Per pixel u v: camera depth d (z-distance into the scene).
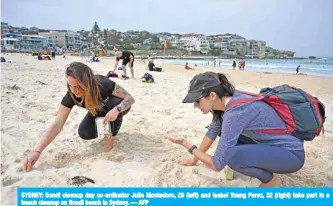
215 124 2.60
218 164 2.09
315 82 14.59
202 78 2.06
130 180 2.47
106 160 2.79
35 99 5.47
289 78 16.98
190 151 2.40
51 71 12.45
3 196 2.16
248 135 2.13
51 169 2.61
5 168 2.56
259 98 2.05
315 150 3.30
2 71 11.03
